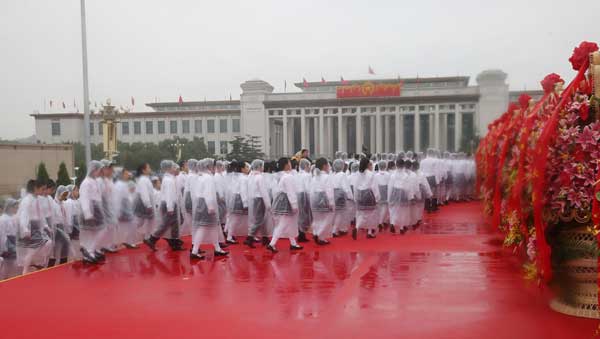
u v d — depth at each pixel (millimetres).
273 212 8875
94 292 6059
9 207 7793
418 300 5379
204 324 4715
